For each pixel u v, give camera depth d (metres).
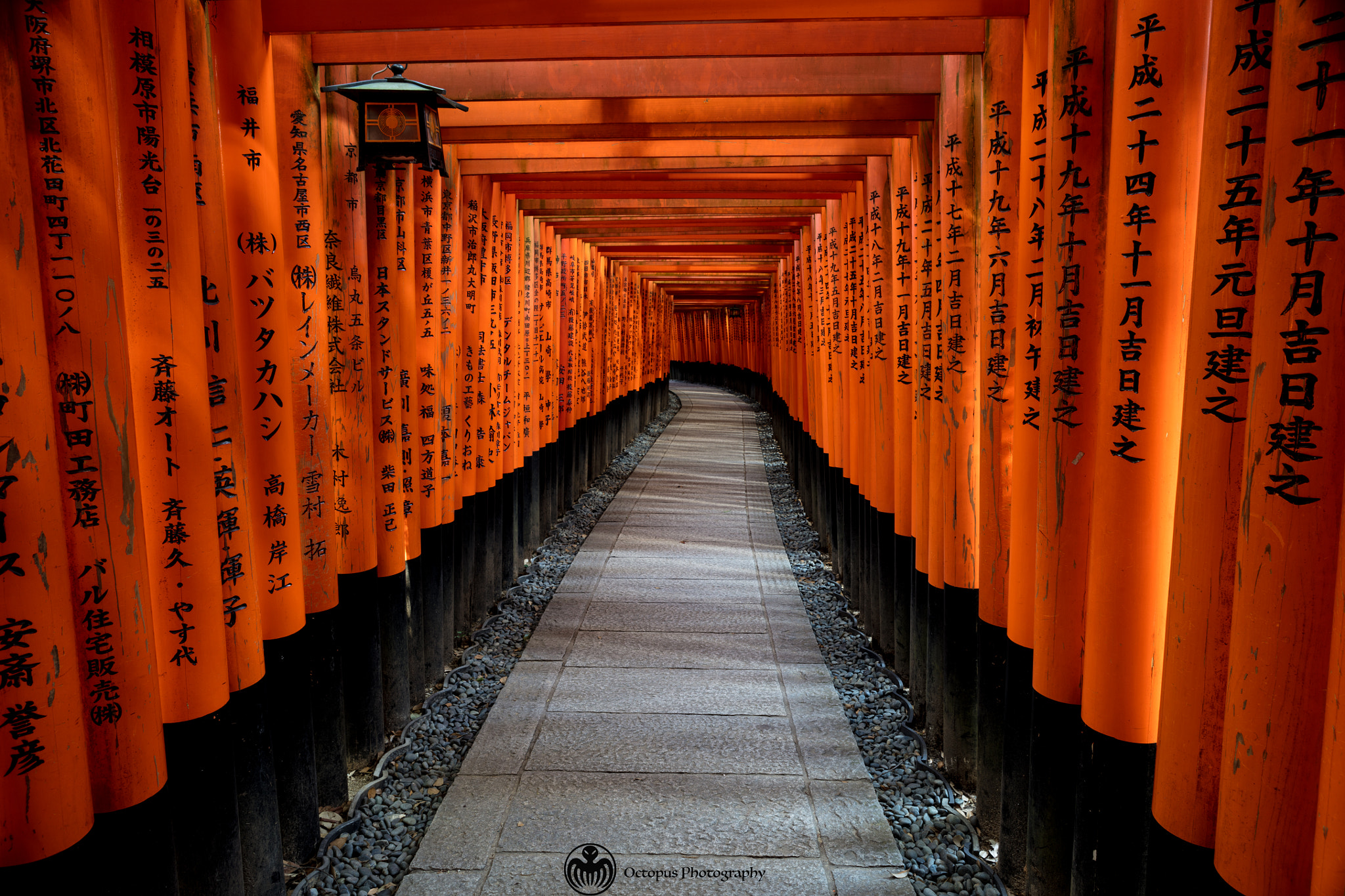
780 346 13.12
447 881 3.07
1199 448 1.84
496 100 3.99
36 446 1.73
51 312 1.84
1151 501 2.21
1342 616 1.39
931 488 3.93
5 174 1.66
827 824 3.43
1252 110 1.69
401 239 4.22
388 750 4.12
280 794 3.17
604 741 4.12
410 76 4.00
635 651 5.30
